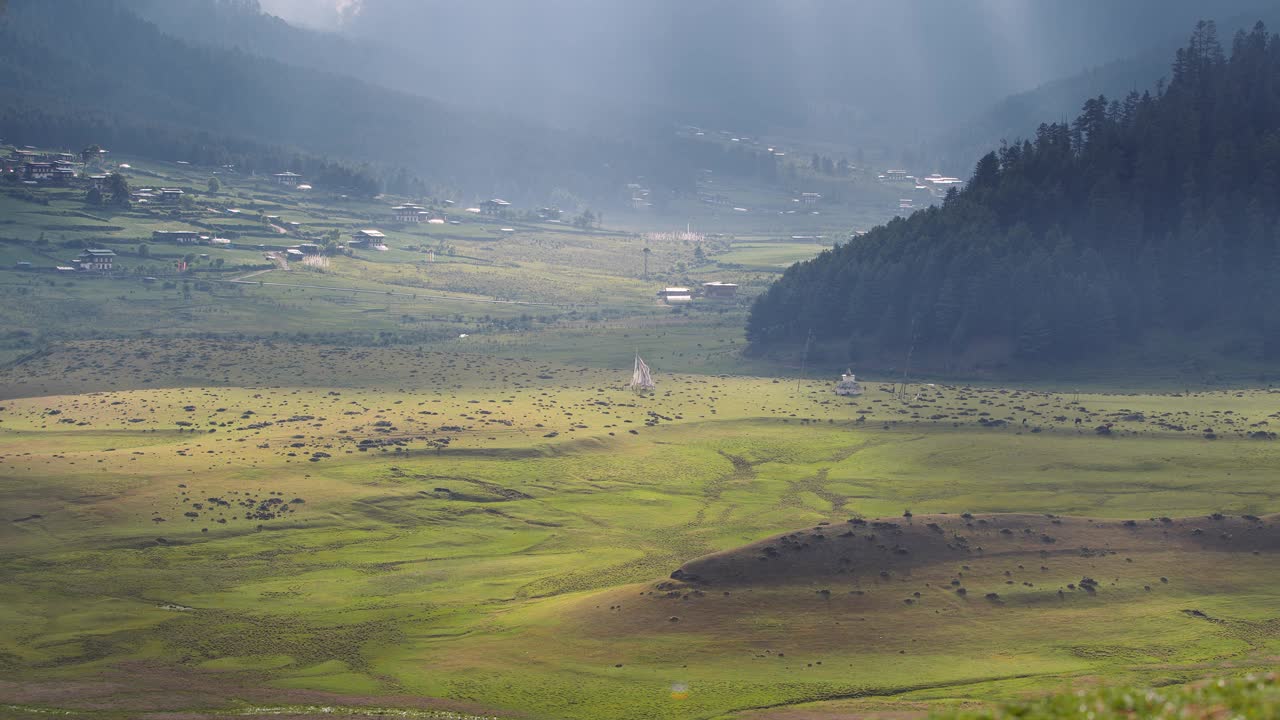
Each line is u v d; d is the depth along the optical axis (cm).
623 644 13212
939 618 13488
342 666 13062
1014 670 12144
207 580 16200
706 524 19425
